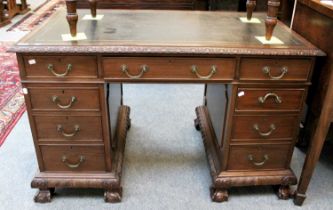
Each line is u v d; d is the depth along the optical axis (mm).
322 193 1600
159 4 2404
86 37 1333
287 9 1989
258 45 1297
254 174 1527
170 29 1482
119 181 1509
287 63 1305
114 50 1232
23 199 1522
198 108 2107
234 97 1363
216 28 1522
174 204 1518
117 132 1809
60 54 1241
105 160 1486
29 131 2045
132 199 1539
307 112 1790
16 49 1209
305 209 1502
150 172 1728
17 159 1785
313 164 1416
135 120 2205
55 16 1649
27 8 4785
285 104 1396
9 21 4152
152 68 1296
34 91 1318
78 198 1535
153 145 1955
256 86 1346
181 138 2031
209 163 1649
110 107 1561
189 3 2404
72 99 1341
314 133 1410
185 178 1690
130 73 1300
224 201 1530
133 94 2561
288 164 1545
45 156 1470
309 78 1347
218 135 1659
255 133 1449
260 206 1514
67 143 1440
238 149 1484
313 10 1527
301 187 1484
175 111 2332
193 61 1288
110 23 1546
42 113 1368
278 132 1460
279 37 1417
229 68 1304
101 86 1320
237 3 2410
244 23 1617
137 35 1378
